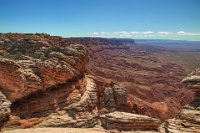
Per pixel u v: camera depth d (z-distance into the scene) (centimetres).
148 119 3203
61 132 2886
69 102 4056
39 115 3734
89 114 4069
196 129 2728
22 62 3984
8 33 6638
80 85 4431
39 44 5178
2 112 3309
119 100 5384
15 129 3136
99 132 3003
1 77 3728
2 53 4519
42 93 3938
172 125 2877
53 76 4038
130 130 3169
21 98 3750
